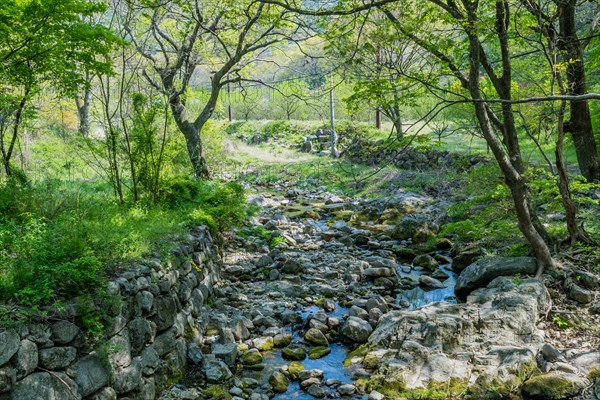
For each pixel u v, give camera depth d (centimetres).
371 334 693
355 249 1141
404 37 735
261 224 1310
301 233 1274
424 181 1741
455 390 554
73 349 438
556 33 781
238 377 610
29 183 691
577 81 1073
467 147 2039
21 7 633
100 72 778
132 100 924
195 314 707
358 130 2608
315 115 3375
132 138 905
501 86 816
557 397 531
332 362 650
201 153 1602
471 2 674
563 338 657
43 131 1285
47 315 421
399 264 1041
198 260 774
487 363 589
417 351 606
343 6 714
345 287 895
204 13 1535
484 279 805
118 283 512
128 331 513
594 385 549
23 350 390
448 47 721
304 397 571
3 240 499
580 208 1080
